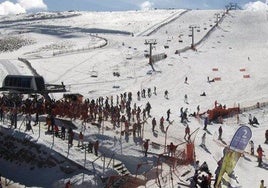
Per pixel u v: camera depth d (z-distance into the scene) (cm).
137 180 3066
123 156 3472
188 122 4866
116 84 7100
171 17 17725
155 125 4341
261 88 6888
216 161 3497
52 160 3262
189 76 7675
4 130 3728
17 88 5422
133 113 4734
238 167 3488
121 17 19688
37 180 3188
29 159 3394
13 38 14425
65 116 4219
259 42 12281
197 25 15338
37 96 5350
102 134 3788
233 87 7031
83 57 9394
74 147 3459
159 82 7269
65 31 16400
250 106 5681
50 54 10375
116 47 11181
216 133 4512
